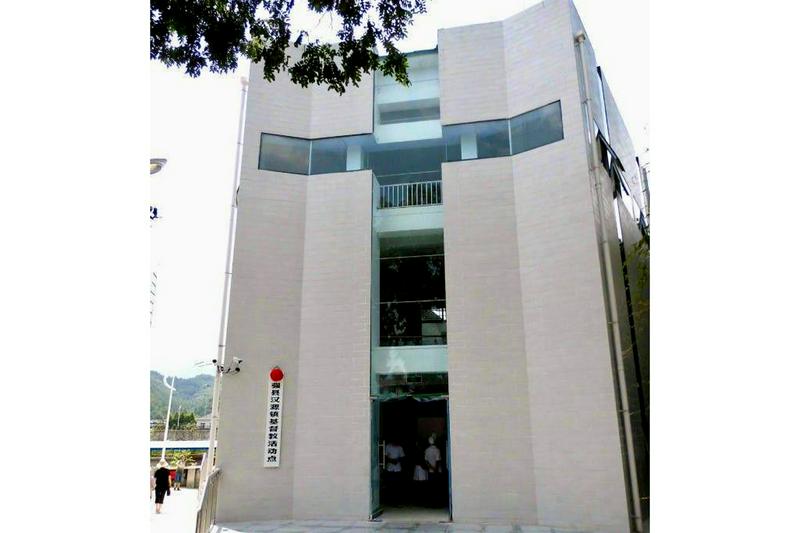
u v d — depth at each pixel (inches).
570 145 454.3
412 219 506.0
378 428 469.7
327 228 496.4
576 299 428.1
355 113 520.4
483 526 405.7
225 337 462.3
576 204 442.3
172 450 772.0
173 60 278.2
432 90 529.7
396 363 467.8
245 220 487.5
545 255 448.8
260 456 443.2
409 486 509.0
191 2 267.4
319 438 448.5
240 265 477.4
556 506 403.9
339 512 431.8
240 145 514.0
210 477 408.2
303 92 530.0
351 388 455.8
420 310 482.6
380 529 397.7
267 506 434.0
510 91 498.9
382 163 526.0
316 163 516.4
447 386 455.2
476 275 463.5
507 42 510.6
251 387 456.1
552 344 430.9
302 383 462.0
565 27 478.3
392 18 297.1
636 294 478.3
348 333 468.4
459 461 428.5
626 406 401.7
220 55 282.8
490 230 471.2
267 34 292.2
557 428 415.2
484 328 450.9
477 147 497.7
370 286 477.4
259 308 472.1
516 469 419.8
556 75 474.6
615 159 516.7
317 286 483.8
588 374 411.8
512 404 432.8
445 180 489.7
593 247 429.4
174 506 495.2
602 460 394.3
